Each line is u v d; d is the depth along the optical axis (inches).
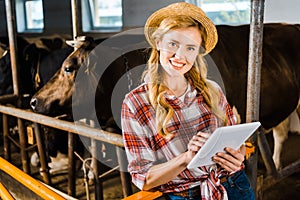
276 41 118.9
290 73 117.0
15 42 113.2
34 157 133.1
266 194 108.3
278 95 113.3
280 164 121.1
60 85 97.9
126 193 81.2
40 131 105.0
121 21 220.5
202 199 46.4
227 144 43.5
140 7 208.2
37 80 139.3
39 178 121.6
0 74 148.9
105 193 112.5
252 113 61.9
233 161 44.7
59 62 134.9
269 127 119.1
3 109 97.3
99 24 233.8
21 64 147.8
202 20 43.8
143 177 45.9
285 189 110.7
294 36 123.4
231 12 178.1
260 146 75.5
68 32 235.1
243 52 106.2
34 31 268.2
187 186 46.8
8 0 109.3
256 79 60.6
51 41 192.5
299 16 155.7
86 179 92.9
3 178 72.1
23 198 67.4
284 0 159.3
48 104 97.7
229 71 99.0
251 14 58.7
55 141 120.7
